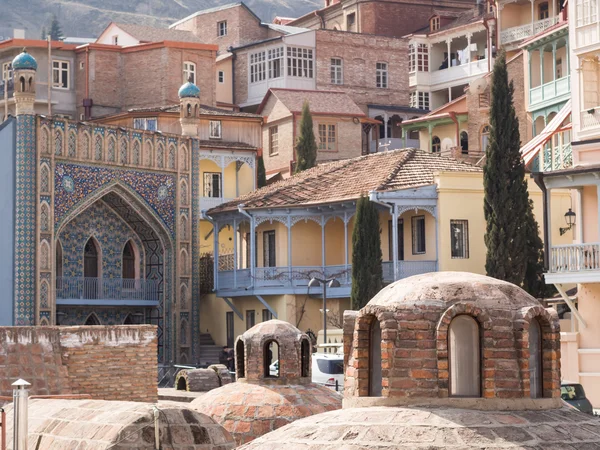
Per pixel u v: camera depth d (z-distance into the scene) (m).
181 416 14.13
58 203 51.91
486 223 45.94
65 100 73.75
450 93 85.81
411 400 10.98
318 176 55.81
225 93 84.50
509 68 66.19
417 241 50.28
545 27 73.12
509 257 44.84
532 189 50.22
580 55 44.84
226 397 21.50
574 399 30.41
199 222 59.94
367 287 47.12
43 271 51.31
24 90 51.28
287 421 20.92
